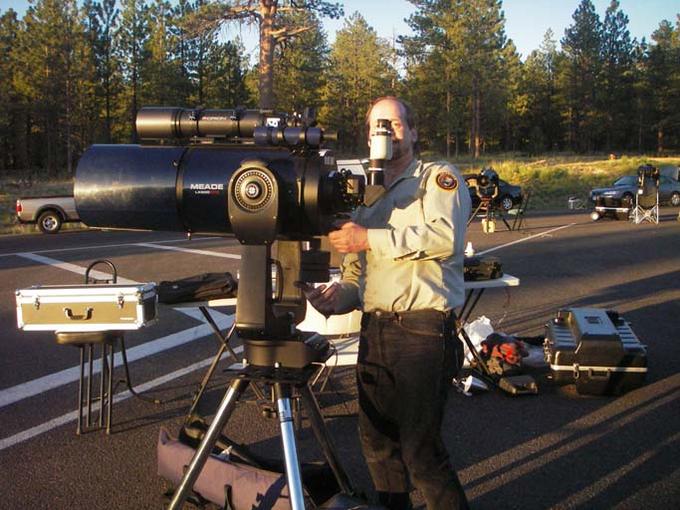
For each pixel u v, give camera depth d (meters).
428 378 2.39
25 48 50.25
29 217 18.45
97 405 4.63
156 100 52.66
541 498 3.31
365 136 2.85
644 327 6.75
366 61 61.25
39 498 3.31
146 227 2.40
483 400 4.73
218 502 3.01
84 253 13.15
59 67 48.69
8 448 3.92
